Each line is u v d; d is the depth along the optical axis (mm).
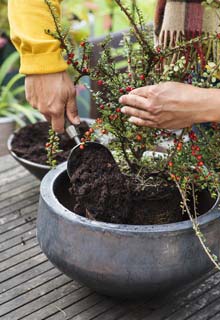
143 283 1129
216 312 1246
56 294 1293
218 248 1187
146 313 1241
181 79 1127
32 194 1686
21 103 2592
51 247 1175
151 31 1367
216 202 1188
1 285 1317
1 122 2236
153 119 1057
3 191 1696
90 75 1171
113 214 1174
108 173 1205
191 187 1245
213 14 1299
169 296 1289
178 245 1111
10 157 1886
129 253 1100
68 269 1165
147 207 1210
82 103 2541
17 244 1463
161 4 1380
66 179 1303
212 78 1097
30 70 1168
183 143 1203
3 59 2746
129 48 1200
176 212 1226
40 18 1178
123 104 1082
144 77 1140
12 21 1191
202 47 1229
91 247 1113
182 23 1326
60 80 1184
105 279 1133
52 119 1232
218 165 1199
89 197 1175
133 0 1148
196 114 1041
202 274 1194
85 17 2723
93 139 1192
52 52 1151
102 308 1254
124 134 1182
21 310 1244
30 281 1333
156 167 1229
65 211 1147
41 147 1744
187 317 1231
